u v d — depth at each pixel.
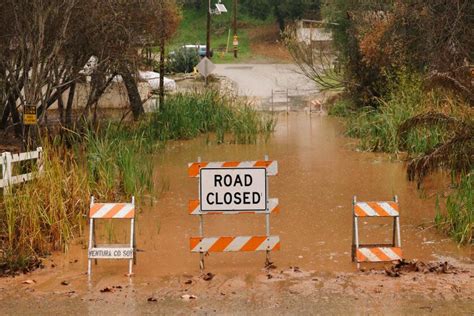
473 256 18.59
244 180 17.17
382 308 14.51
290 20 118.81
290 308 14.56
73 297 15.44
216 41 121.81
